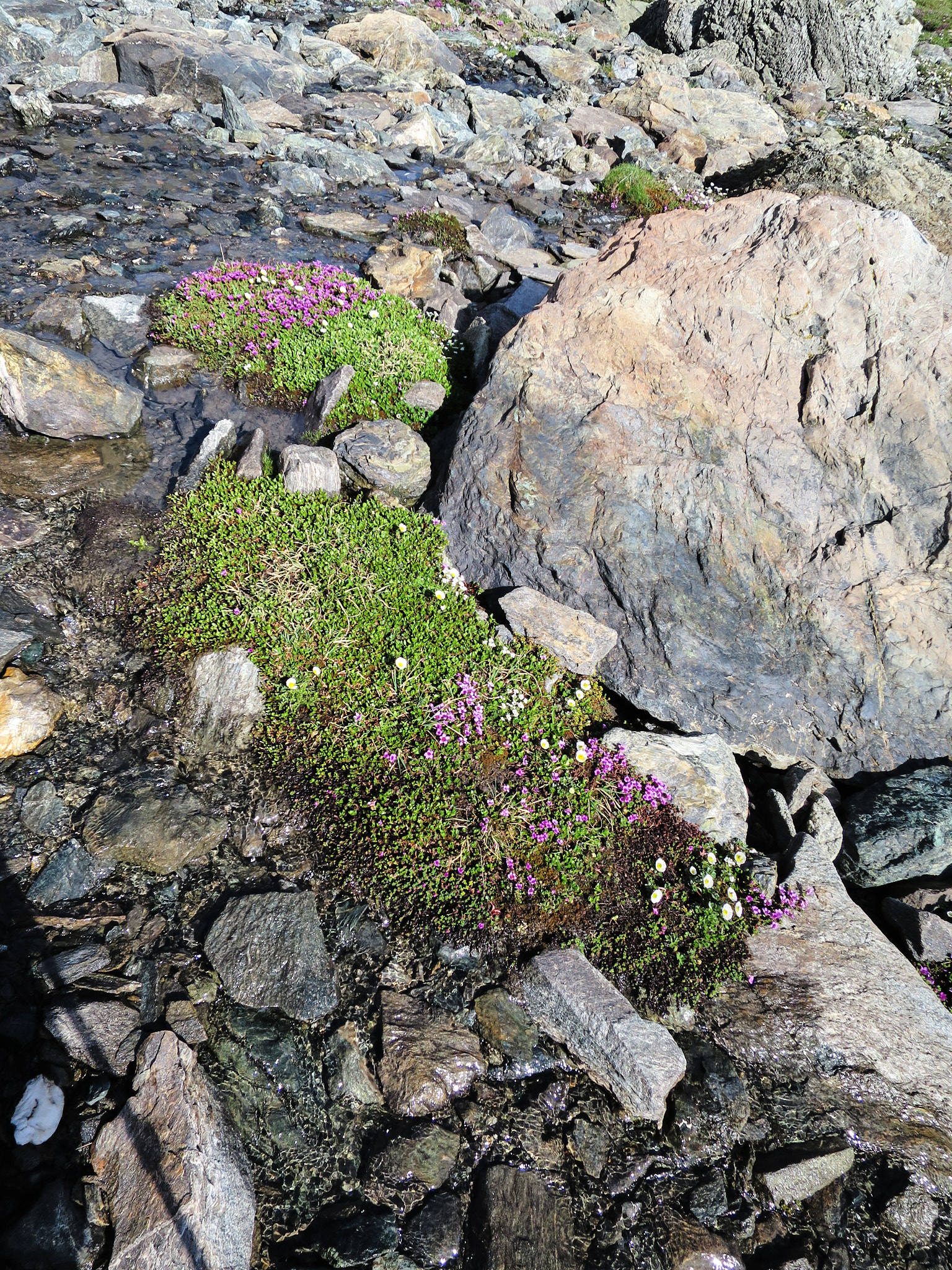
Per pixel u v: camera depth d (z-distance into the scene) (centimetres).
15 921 134
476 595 191
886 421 172
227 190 333
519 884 148
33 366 198
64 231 276
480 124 473
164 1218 109
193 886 143
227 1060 126
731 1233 123
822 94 646
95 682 164
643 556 177
